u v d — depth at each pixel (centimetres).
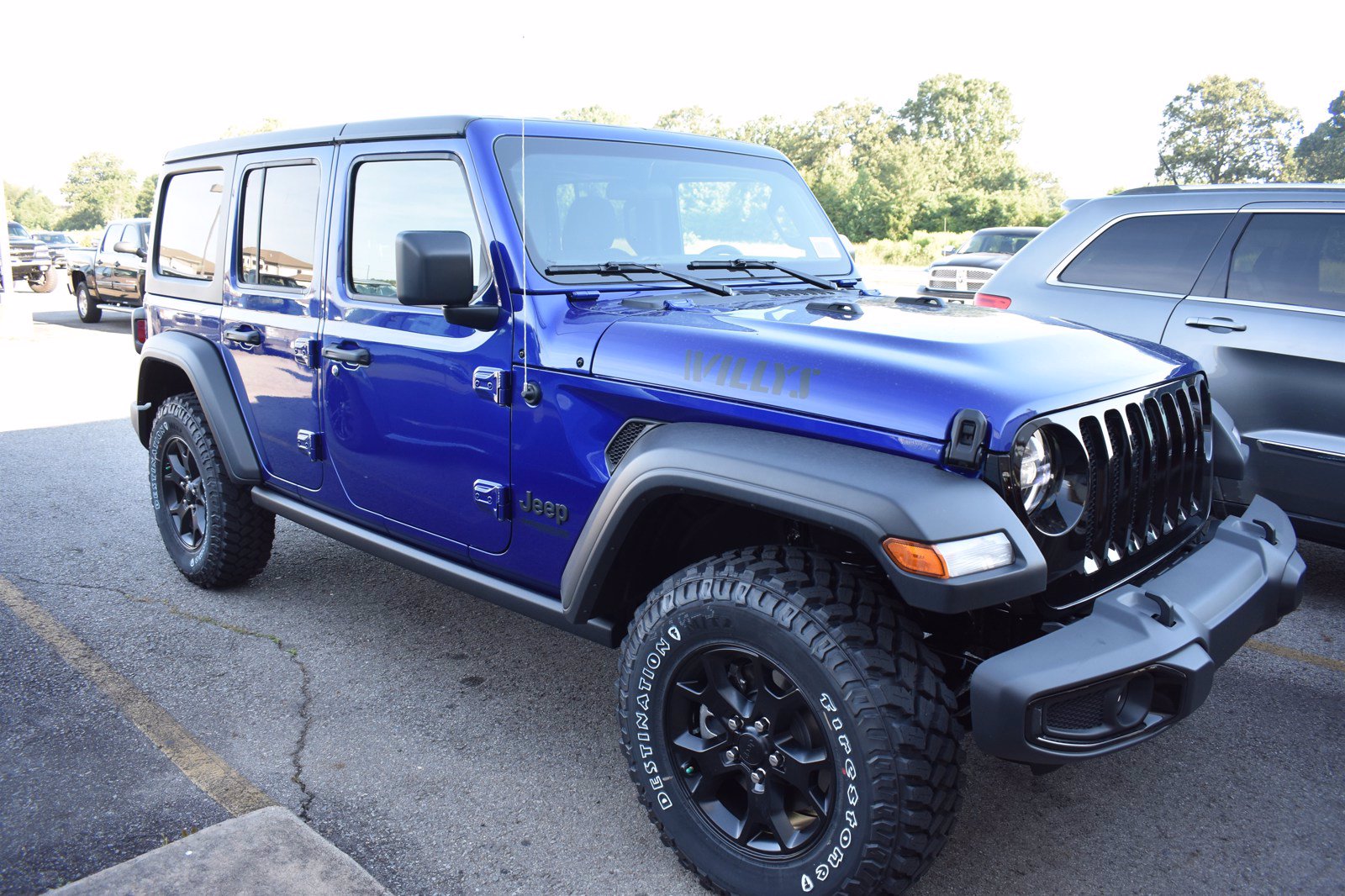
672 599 225
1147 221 463
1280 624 396
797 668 204
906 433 200
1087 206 488
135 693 333
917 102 10156
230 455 377
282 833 239
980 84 9925
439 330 286
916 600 186
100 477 626
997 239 1684
